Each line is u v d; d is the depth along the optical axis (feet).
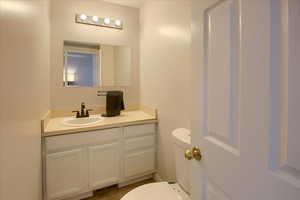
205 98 2.47
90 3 6.95
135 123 6.16
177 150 4.23
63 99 6.64
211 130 2.34
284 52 1.39
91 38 7.03
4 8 2.05
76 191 5.32
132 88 7.91
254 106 1.66
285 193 1.39
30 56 3.30
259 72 1.60
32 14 3.45
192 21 2.71
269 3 1.49
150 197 3.69
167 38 5.66
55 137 4.93
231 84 1.97
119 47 7.58
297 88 1.30
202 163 2.55
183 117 4.97
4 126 2.04
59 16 6.46
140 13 7.77
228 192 2.02
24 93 2.90
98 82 7.25
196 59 2.64
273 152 1.49
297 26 1.30
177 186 4.13
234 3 1.91
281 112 1.43
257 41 1.61
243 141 1.79
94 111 7.21
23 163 2.86
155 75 6.53
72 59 6.75
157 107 6.48
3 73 2.01
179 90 5.13
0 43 1.93
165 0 5.72
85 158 5.41
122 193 5.98
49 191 4.94
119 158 5.98
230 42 1.97
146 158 6.49
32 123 3.52
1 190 1.97
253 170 1.67
